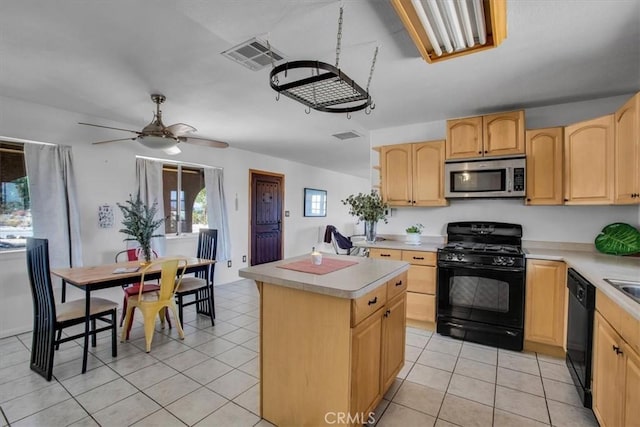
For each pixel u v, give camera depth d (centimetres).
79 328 329
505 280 281
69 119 342
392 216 400
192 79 257
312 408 167
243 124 391
